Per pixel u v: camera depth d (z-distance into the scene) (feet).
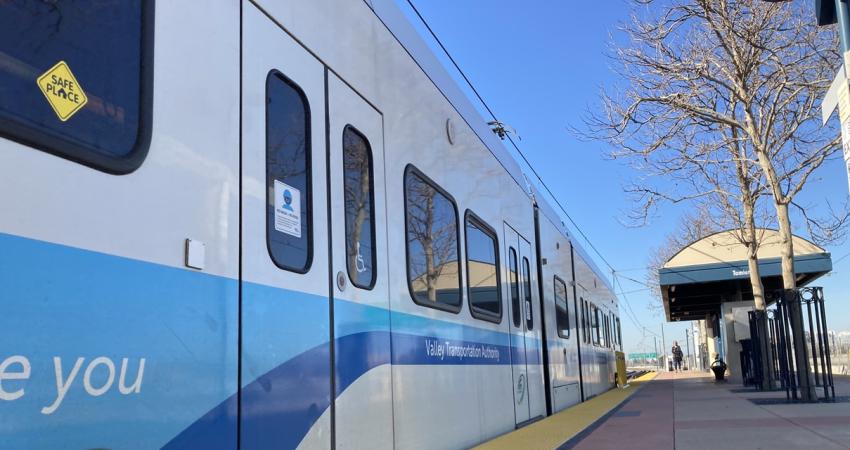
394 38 16.78
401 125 16.49
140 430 7.48
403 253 15.80
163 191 8.25
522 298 28.12
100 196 7.34
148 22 8.42
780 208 43.62
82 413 6.80
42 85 6.95
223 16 9.80
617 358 70.90
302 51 11.93
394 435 14.33
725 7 41.52
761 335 53.62
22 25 6.86
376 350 13.79
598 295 59.62
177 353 8.14
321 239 11.92
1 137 6.40
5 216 6.32
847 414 32.89
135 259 7.68
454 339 18.94
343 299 12.55
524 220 30.32
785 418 32.17
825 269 66.85
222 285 9.11
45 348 6.49
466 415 19.40
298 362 10.78
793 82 42.65
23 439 6.20
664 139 46.42
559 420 29.66
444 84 20.71
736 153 54.85
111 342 7.22
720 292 88.43
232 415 9.05
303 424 10.73
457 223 20.33
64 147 7.00
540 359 30.66
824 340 40.57
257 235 10.01
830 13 14.38
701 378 94.48
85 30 7.55
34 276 6.49
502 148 27.76
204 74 9.25
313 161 11.92
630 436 26.53
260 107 10.43
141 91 8.15
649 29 43.91
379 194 14.71
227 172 9.47
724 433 27.27
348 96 13.64
